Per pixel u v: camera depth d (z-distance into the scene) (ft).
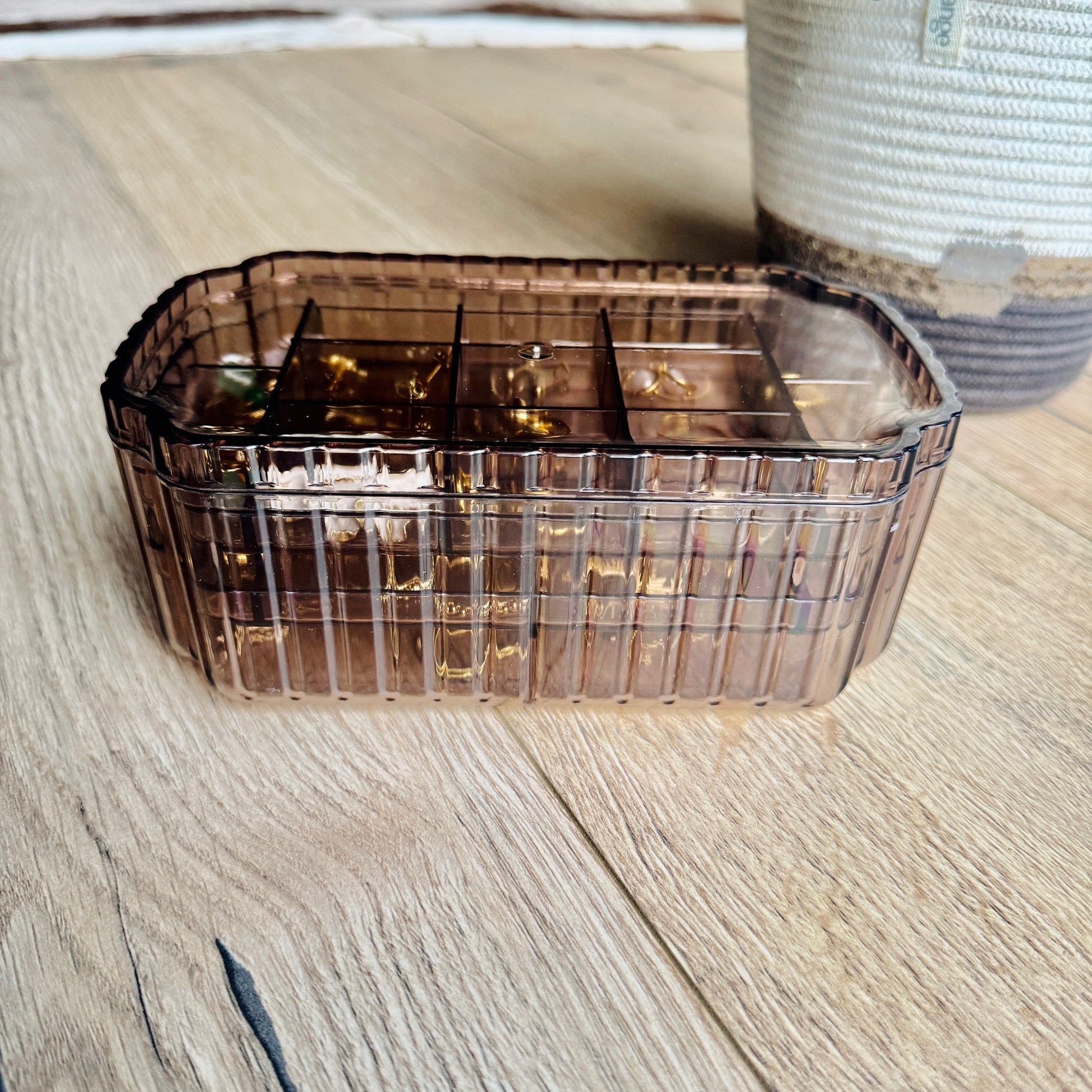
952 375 1.61
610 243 2.08
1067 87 1.31
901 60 1.36
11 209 2.20
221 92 2.99
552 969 0.88
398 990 0.86
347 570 1.00
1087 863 0.98
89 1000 0.85
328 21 3.64
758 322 1.25
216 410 1.06
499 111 2.91
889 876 0.96
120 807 0.99
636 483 0.95
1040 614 1.27
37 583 1.25
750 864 0.97
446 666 1.07
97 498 1.39
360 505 0.96
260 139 2.63
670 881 0.95
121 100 2.90
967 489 1.50
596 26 3.73
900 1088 0.82
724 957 0.90
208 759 1.04
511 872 0.95
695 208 2.28
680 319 1.26
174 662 1.15
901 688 1.16
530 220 2.19
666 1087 0.81
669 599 1.02
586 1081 0.81
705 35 3.73
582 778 1.04
